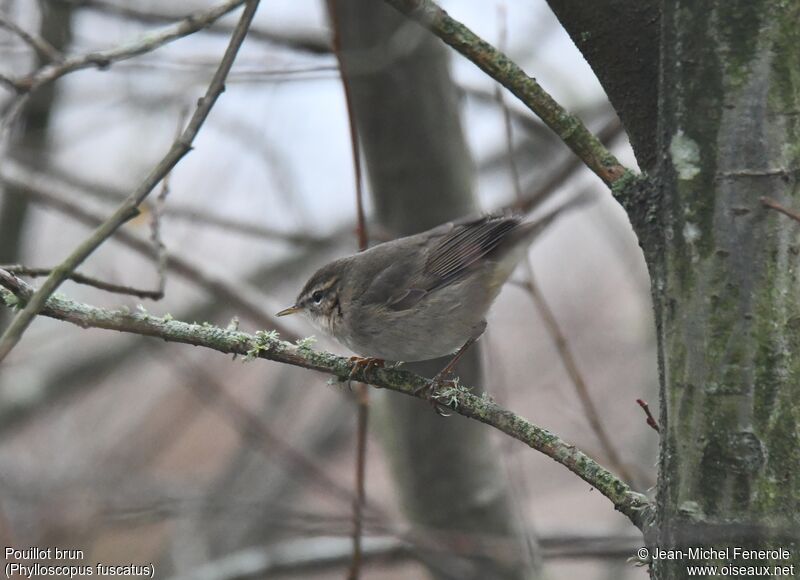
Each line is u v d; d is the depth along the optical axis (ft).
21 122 46.16
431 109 34.22
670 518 15.81
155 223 28.17
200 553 52.70
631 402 61.26
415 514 36.50
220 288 39.06
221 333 23.21
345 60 32.89
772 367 15.35
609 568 51.75
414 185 34.91
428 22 17.80
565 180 38.58
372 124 34.30
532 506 68.08
